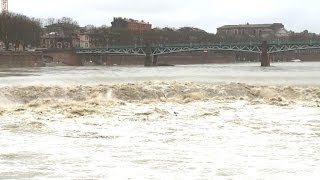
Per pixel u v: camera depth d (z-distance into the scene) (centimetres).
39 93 4053
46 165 1636
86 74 11156
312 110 3306
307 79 8488
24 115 2920
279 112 3189
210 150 1906
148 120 2798
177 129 2464
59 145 2009
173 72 12375
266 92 4372
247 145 2016
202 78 8812
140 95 4188
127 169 1578
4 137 2192
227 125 2606
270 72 12081
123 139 2167
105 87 4347
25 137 2200
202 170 1561
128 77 9488
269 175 1491
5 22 18875
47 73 11906
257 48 18550
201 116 2988
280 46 18162
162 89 4319
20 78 8869
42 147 1959
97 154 1828
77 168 1594
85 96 4109
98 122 2695
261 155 1803
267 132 2364
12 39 19138
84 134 2302
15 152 1852
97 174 1510
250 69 14725
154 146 1998
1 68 16488
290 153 1841
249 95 4369
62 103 3447
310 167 1600
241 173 1517
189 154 1828
